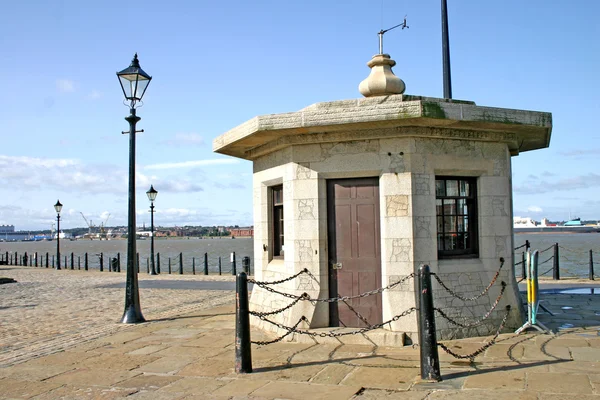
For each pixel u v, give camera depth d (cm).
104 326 1152
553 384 641
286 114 879
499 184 963
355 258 916
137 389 695
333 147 923
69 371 791
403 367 735
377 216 909
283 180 979
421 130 884
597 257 4191
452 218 942
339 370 735
